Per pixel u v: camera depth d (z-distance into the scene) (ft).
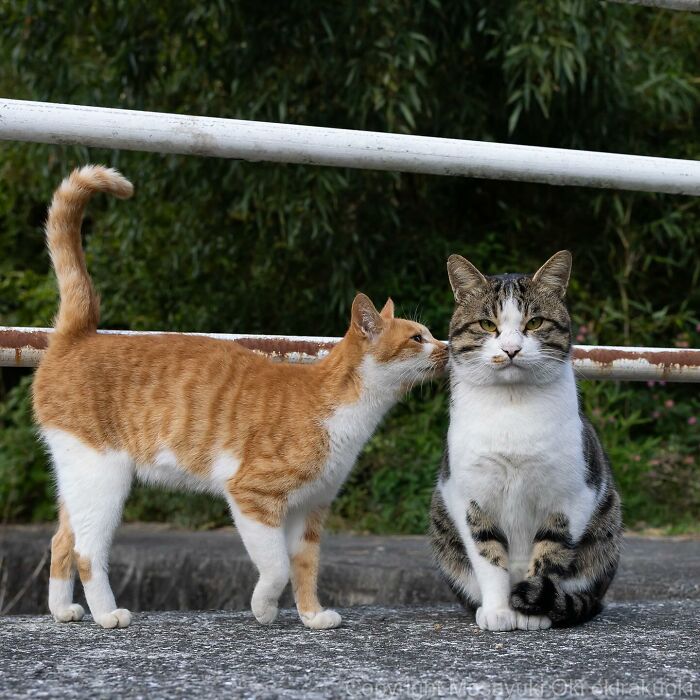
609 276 31.22
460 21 26.73
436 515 13.14
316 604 11.52
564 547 11.62
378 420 12.51
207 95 27.32
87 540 11.36
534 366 11.57
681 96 29.32
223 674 8.15
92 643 9.56
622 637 9.97
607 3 25.71
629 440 28.35
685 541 22.66
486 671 8.29
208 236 28.81
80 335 12.00
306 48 25.66
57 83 26.71
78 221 12.25
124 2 25.66
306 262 29.17
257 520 11.23
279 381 11.79
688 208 29.99
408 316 27.02
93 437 11.55
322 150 10.91
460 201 31.58
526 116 28.66
